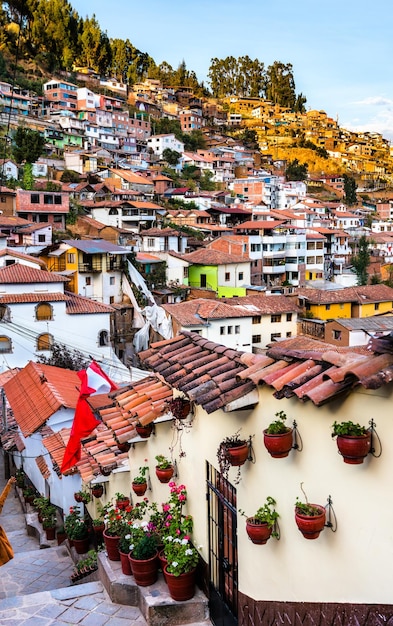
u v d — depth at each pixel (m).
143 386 11.31
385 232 123.62
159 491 10.88
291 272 87.62
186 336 10.82
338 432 5.46
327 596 6.18
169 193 108.25
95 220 77.44
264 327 57.81
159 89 193.62
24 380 24.94
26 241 63.97
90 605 9.82
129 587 9.70
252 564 7.39
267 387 6.90
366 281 92.25
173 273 70.69
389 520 5.36
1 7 160.75
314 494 6.25
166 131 156.00
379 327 55.31
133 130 146.12
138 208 84.38
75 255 56.09
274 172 163.75
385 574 5.46
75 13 196.38
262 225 87.62
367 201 167.62
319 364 6.43
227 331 53.66
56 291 43.38
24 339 42.03
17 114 117.50
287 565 6.75
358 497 5.68
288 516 6.68
